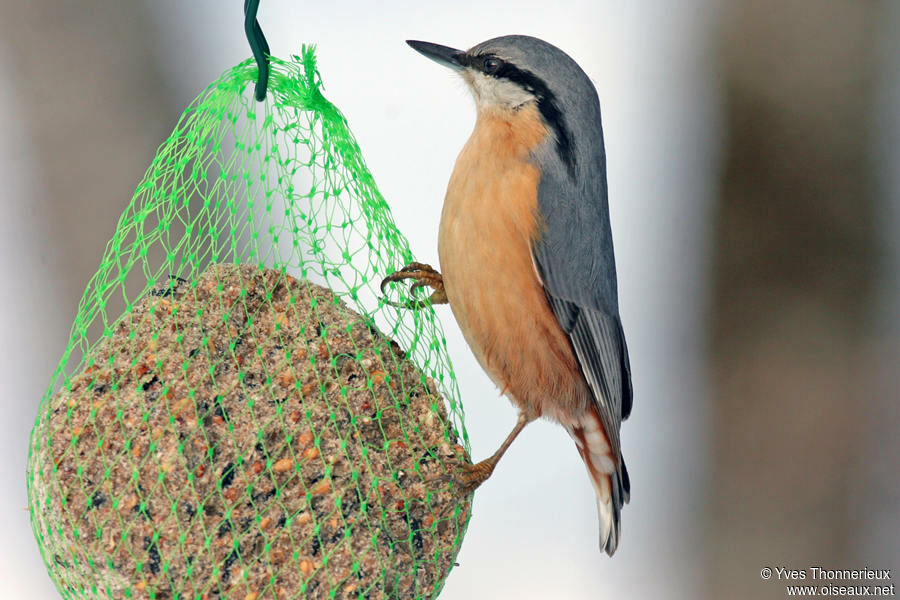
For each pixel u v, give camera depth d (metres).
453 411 7.63
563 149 7.95
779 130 11.31
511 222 7.79
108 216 11.38
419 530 6.79
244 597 6.21
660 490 12.01
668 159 13.24
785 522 11.59
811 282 11.47
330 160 7.66
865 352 11.39
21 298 11.47
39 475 6.41
